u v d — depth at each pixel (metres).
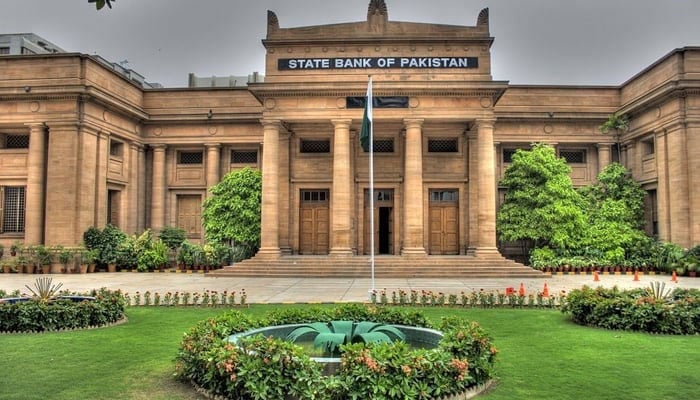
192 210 38.22
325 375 7.83
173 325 13.62
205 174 37.91
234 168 38.09
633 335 12.32
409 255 28.58
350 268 27.94
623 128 35.47
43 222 31.62
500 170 36.47
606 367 9.63
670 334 12.41
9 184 32.62
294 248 33.59
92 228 31.55
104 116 33.16
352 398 7.23
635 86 34.91
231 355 7.72
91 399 7.88
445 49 29.91
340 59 30.14
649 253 31.06
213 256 32.06
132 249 32.25
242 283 24.53
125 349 10.91
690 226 30.06
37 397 7.94
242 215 32.22
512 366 9.75
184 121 37.31
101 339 11.84
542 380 8.88
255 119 36.78
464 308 16.56
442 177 33.34
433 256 31.22
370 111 21.06
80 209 31.02
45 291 14.14
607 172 34.47
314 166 33.94
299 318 11.02
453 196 33.94
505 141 36.25
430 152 34.00
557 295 19.58
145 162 37.97
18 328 12.55
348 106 29.56
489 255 28.55
